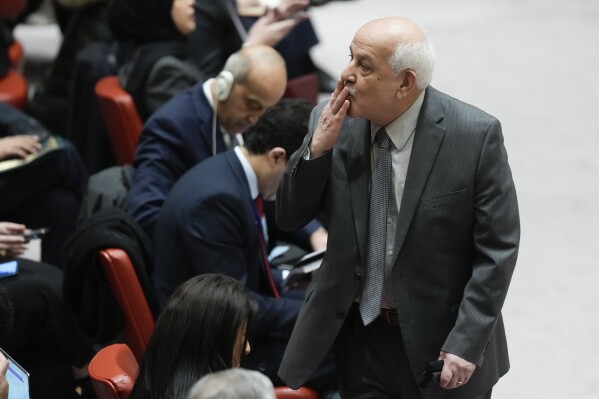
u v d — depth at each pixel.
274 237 12.09
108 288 10.05
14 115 13.24
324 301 8.50
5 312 8.43
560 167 17.92
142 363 7.40
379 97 7.73
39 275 10.97
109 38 16.77
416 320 8.25
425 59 7.66
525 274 14.44
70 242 10.20
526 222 15.98
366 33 7.68
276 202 8.42
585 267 14.65
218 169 10.14
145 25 14.13
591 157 18.31
